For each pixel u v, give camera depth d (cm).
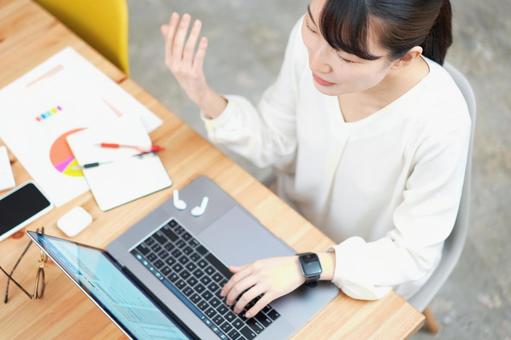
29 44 174
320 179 165
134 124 160
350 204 165
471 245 244
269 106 165
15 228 146
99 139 158
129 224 147
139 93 166
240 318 136
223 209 149
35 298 139
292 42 155
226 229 146
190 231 146
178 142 158
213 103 158
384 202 159
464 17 298
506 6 302
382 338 134
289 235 147
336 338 134
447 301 233
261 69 285
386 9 112
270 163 172
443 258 166
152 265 142
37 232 137
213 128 162
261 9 300
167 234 146
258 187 152
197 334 135
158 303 138
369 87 130
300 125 159
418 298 164
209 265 142
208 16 297
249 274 137
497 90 279
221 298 139
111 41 186
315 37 122
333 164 158
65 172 154
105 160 155
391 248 145
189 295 139
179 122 161
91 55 173
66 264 121
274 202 150
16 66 171
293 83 158
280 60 288
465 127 140
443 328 228
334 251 142
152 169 154
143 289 140
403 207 149
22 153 157
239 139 162
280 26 296
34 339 135
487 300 234
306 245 146
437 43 139
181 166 155
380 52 118
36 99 165
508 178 258
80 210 147
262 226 147
